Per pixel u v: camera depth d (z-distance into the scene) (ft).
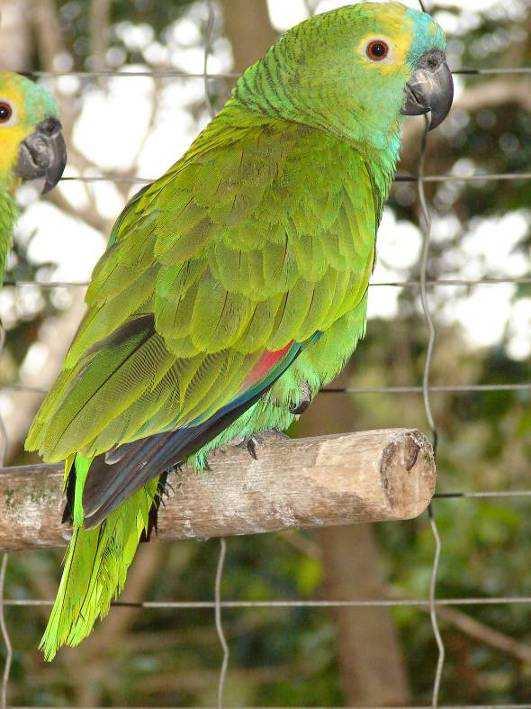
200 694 40.75
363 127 19.16
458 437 40.06
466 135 39.32
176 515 15.97
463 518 35.91
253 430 16.55
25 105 24.21
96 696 37.27
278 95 19.13
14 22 36.78
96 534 14.39
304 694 38.60
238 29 32.81
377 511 14.55
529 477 37.96
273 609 40.91
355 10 19.44
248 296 15.94
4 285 21.57
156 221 16.44
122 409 14.48
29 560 36.73
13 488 16.37
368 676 34.99
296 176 17.12
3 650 32.40
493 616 35.37
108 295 15.67
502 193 37.50
